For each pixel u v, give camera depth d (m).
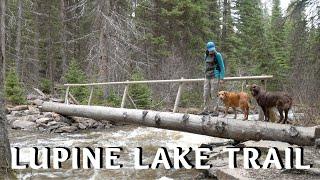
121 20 20.94
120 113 12.09
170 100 20.84
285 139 8.05
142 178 7.65
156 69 24.64
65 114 15.01
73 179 7.53
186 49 26.91
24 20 25.52
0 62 6.20
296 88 14.60
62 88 24.20
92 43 20.73
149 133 13.20
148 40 25.33
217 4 32.97
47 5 29.11
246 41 34.69
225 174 6.79
